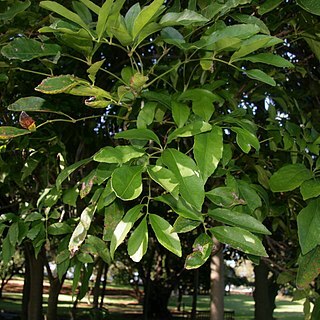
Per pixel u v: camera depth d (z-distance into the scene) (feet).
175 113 4.94
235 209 5.81
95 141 11.49
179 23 4.67
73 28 4.80
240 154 8.25
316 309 6.48
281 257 13.66
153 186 8.82
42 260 16.10
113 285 119.75
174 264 54.19
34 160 8.86
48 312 16.58
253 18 6.10
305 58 9.73
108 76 9.45
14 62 8.45
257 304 27.48
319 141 6.90
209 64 5.76
